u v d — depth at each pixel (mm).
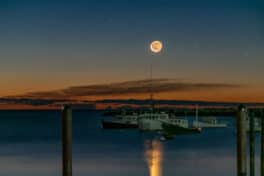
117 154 75312
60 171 56125
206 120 138625
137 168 57406
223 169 55531
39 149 84312
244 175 18844
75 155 73688
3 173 54812
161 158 68312
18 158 69625
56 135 121688
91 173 53438
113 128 120500
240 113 18812
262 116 28188
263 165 28328
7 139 108562
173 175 51312
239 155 18844
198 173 52594
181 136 113000
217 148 84500
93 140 103625
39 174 53969
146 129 111062
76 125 175375
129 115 118938
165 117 111000
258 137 92750
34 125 187000
